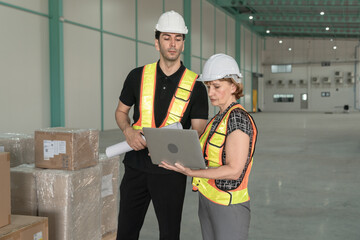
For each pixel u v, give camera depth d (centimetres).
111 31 1519
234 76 186
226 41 2767
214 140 187
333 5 2308
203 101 256
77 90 1347
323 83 3678
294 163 798
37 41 1169
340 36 3522
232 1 2489
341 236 383
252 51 3459
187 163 187
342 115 2862
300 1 2345
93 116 1438
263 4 2423
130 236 265
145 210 265
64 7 1267
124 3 1590
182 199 254
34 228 215
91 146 270
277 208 479
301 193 552
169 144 186
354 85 3581
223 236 189
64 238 248
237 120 180
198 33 2270
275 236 384
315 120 2247
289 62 3750
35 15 1155
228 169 178
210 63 188
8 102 1069
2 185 202
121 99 267
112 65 1537
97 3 1432
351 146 1063
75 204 253
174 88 250
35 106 1169
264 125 1870
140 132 236
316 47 3666
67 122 1299
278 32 3500
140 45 1717
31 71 1149
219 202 188
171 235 252
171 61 245
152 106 251
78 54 1345
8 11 1057
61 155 254
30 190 252
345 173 695
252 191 564
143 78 256
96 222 278
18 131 1106
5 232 197
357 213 456
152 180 249
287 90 3800
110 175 321
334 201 509
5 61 1054
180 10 2053
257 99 3722
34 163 278
